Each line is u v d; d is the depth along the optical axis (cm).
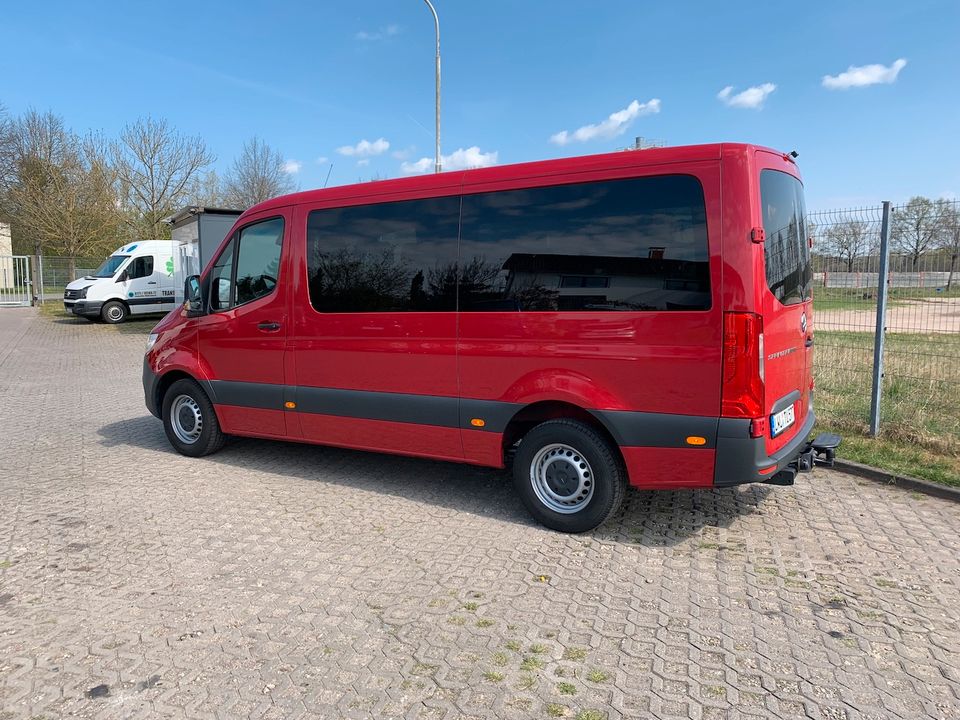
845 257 620
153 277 2206
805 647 308
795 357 442
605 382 411
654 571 388
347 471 591
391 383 500
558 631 325
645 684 283
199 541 438
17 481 568
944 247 580
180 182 3378
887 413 649
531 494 452
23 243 3991
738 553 410
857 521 457
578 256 419
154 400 658
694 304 383
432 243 476
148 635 324
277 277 558
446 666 297
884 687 278
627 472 429
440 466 605
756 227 372
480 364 457
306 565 401
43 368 1272
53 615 344
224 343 595
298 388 552
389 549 423
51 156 3791
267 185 3450
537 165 436
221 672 294
